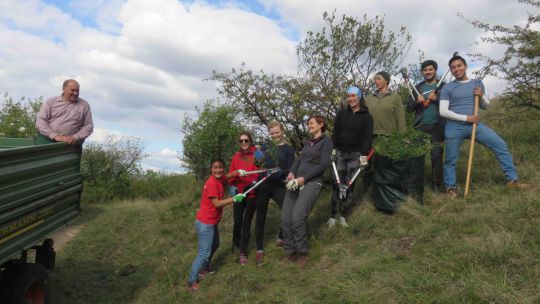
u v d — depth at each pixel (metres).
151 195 12.40
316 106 7.75
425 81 6.20
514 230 4.21
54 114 5.80
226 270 5.46
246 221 5.52
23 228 3.69
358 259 4.59
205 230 5.17
